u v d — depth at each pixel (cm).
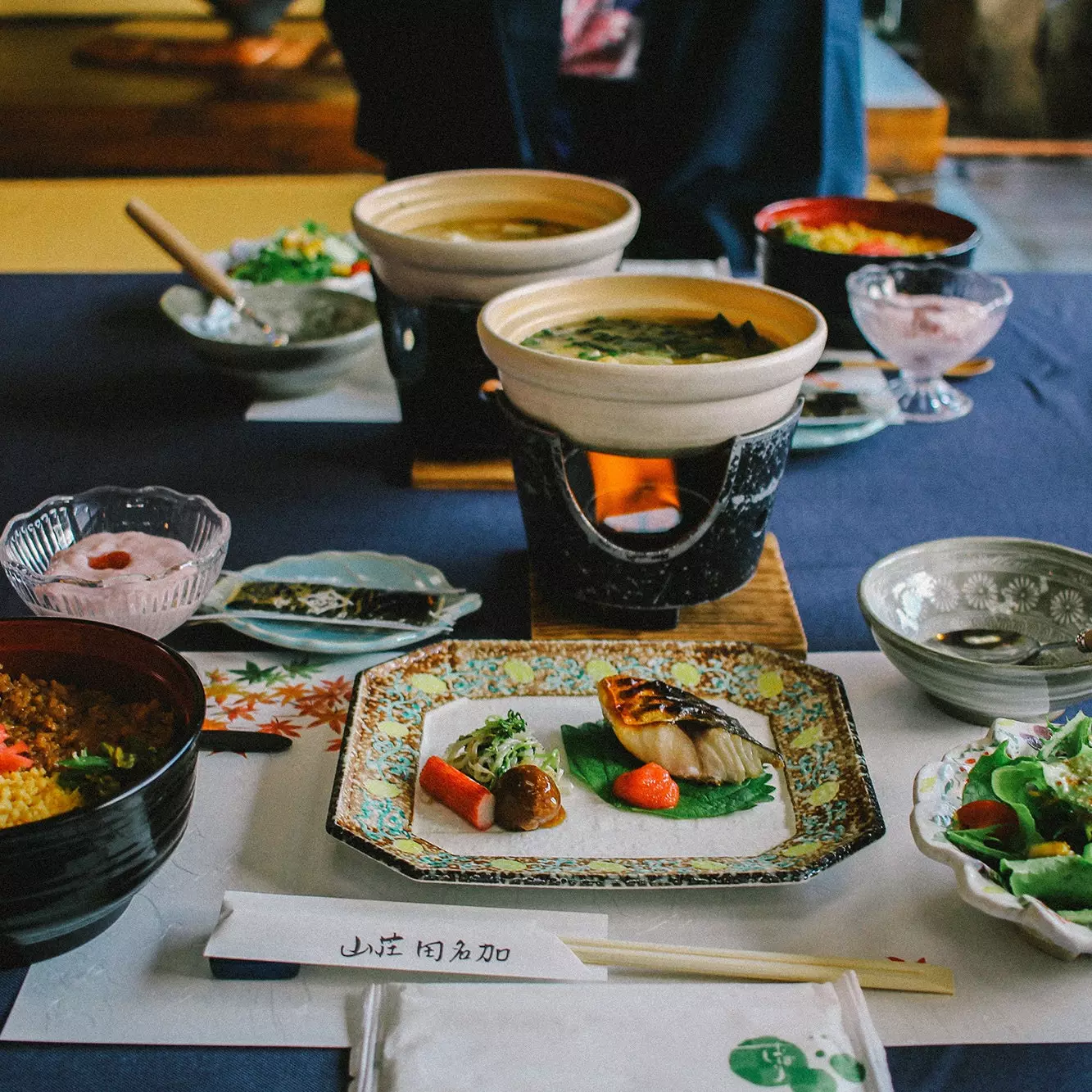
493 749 93
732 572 113
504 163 241
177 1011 77
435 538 136
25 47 507
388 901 82
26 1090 72
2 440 158
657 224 237
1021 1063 75
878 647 116
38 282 212
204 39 498
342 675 111
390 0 225
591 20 253
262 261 207
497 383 142
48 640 91
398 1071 71
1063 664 105
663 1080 71
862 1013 75
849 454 157
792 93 224
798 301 118
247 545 134
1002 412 167
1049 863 77
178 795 78
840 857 84
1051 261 391
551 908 85
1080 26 502
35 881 72
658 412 103
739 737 95
